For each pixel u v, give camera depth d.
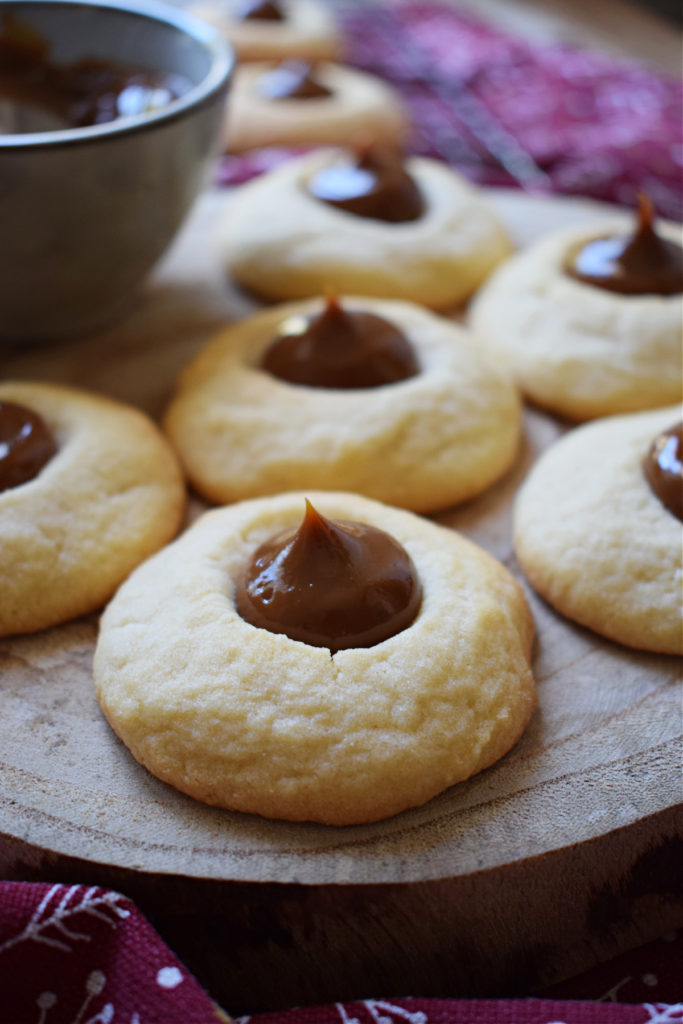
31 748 0.19
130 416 0.23
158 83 0.26
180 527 0.22
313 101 0.36
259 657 0.19
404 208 0.28
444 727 0.18
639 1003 0.19
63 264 0.24
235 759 0.18
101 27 0.26
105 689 0.19
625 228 0.27
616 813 0.18
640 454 0.22
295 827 0.18
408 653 0.19
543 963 0.19
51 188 0.23
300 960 0.18
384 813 0.18
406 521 0.21
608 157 0.33
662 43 0.50
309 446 0.23
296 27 0.41
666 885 0.19
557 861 0.18
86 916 0.17
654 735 0.19
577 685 0.20
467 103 0.38
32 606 0.21
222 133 0.25
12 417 0.22
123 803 0.19
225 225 0.29
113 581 0.21
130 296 0.26
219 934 0.18
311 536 0.19
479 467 0.23
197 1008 0.17
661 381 0.24
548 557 0.21
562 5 0.54
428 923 0.18
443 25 0.45
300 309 0.25
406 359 0.24
